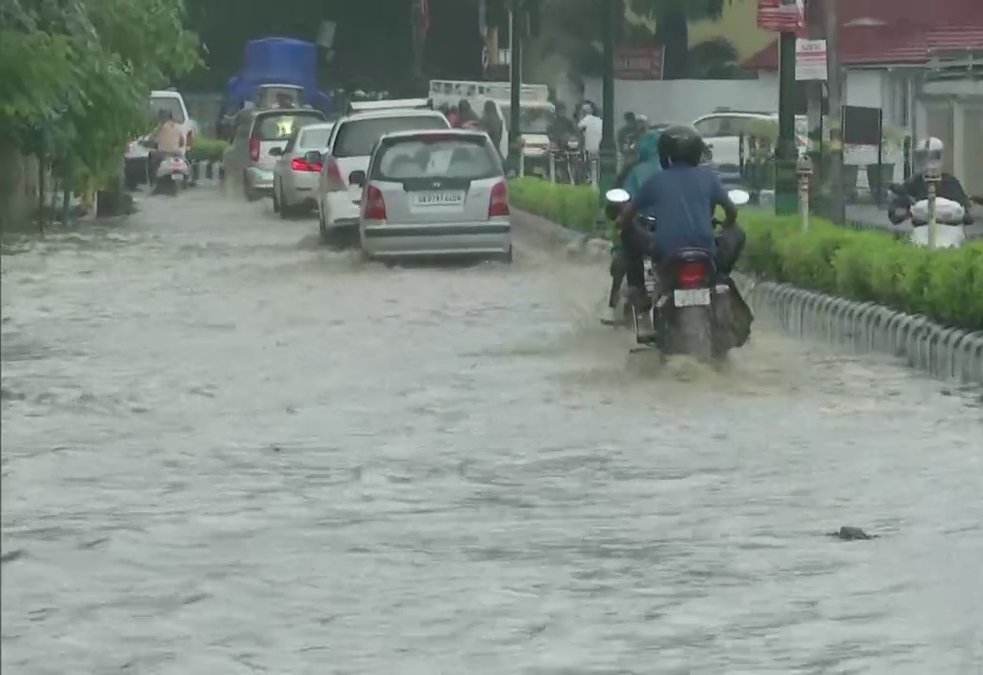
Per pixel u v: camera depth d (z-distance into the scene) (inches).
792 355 1154.7
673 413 951.6
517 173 3016.7
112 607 601.3
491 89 3826.3
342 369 1125.1
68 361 1177.4
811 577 628.4
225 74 5113.2
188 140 3887.8
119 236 2345.0
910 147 2620.6
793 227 1423.5
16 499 767.1
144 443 893.2
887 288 1181.7
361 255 1881.2
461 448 867.4
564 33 4471.0
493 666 534.6
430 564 652.1
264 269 1824.6
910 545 670.5
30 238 2303.2
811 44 1673.2
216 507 749.9
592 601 601.9
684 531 697.0
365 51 4955.7
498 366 1123.3
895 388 1024.2
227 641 562.6
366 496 766.5
